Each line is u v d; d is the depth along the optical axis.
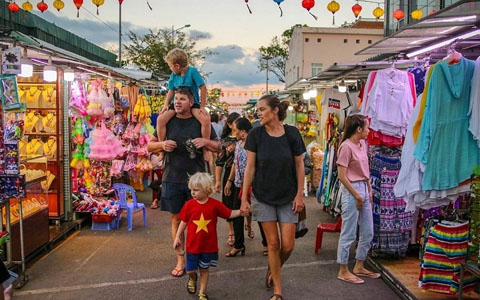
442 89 3.68
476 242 3.45
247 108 35.19
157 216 7.48
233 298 4.01
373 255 4.91
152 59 23.31
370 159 4.86
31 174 5.21
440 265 3.71
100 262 5.01
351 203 4.31
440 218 3.94
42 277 4.52
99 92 7.08
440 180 3.70
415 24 3.76
